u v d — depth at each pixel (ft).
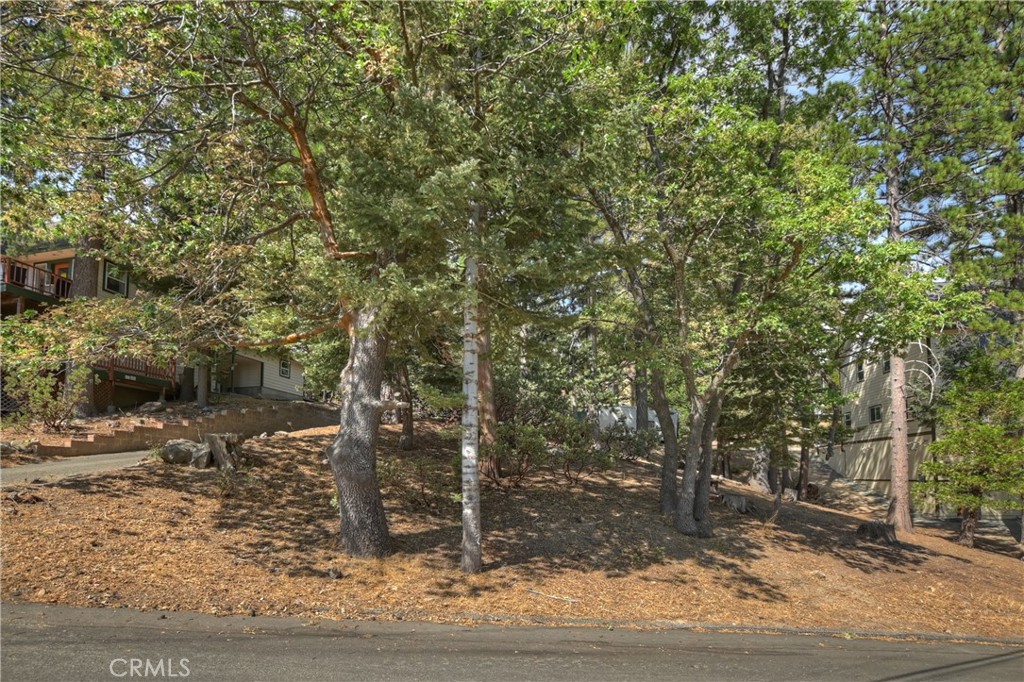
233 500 38.93
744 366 55.11
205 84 32.60
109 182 34.04
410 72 34.42
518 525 42.96
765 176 42.42
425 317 35.24
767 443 57.77
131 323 34.32
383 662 21.44
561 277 34.99
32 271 73.56
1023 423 54.80
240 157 35.94
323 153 39.42
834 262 42.16
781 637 31.96
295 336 36.81
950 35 59.31
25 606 23.02
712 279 54.39
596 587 35.76
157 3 28.63
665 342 45.27
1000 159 60.80
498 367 62.95
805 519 59.88
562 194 39.14
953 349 78.02
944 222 62.44
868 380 107.24
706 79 43.39
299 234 41.42
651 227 44.01
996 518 82.64
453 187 28.96
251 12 30.68
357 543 34.19
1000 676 26.76
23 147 30.76
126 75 29.63
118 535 30.81
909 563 50.19
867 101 61.41
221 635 22.93
